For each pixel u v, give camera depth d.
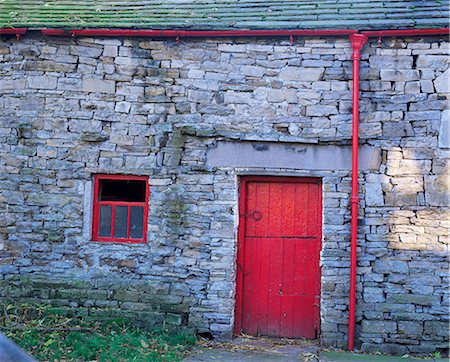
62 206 7.06
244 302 7.08
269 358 6.22
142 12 7.36
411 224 6.61
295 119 6.81
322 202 6.84
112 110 7.05
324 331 6.69
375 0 7.16
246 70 6.91
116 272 7.00
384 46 6.74
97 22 7.05
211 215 6.89
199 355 6.25
